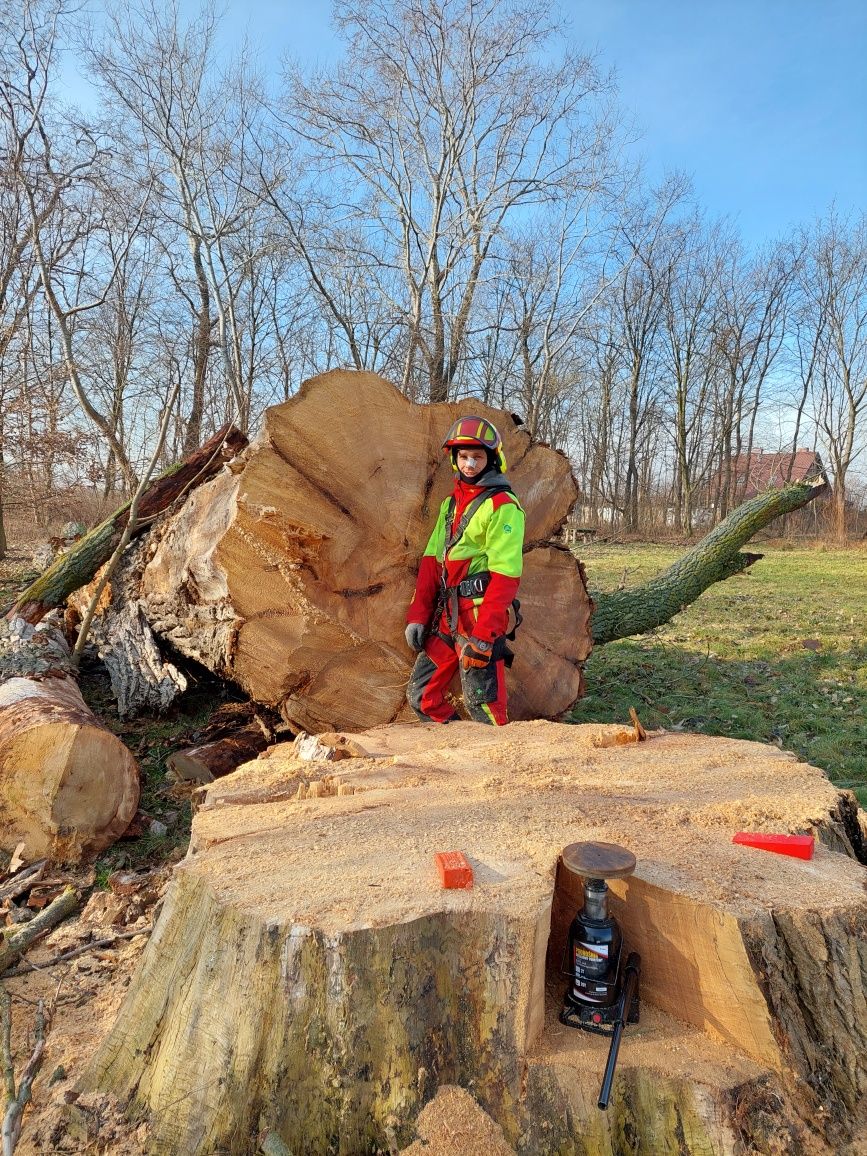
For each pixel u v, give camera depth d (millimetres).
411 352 16812
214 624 4027
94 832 3463
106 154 10953
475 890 1907
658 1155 1685
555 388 27219
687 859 2104
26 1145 1818
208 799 2559
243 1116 1720
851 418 32281
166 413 4875
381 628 4094
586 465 41906
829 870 2088
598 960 1877
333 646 3922
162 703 4914
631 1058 1801
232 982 1799
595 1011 1885
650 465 42094
